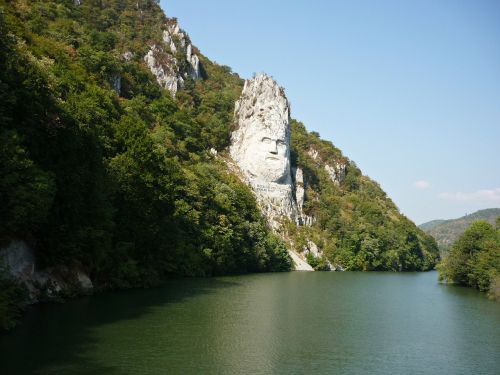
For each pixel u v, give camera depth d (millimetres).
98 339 34281
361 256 158375
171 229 76312
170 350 32906
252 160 158125
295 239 149000
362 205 189750
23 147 40594
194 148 134500
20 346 30938
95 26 159000
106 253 57625
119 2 189375
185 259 87562
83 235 49438
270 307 54094
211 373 28422
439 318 51125
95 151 54188
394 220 197000
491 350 37062
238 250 110125
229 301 57031
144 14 194250
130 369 28250
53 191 41844
